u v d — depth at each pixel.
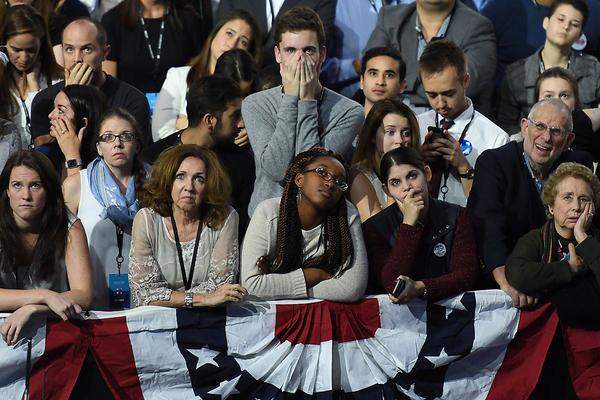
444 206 21.53
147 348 20.00
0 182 20.14
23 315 19.30
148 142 27.52
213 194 20.58
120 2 31.73
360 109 22.81
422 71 25.08
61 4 31.77
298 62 22.00
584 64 30.41
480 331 21.34
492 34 30.27
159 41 30.64
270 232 20.53
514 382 21.66
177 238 20.44
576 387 21.86
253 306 20.38
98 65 27.22
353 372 20.84
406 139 22.83
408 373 21.09
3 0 28.25
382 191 22.72
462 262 21.22
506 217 22.34
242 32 29.06
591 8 32.28
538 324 21.70
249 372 20.39
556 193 21.50
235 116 23.39
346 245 20.58
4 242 20.09
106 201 22.00
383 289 21.56
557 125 22.12
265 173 22.02
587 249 21.09
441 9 30.03
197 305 20.05
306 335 20.56
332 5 31.06
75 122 24.44
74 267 20.25
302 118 21.86
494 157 22.52
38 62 27.86
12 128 23.98
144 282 20.22
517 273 21.33
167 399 20.17
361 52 31.25
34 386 19.59
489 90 30.11
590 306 21.42
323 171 20.25
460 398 21.45
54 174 20.25
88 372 19.83
